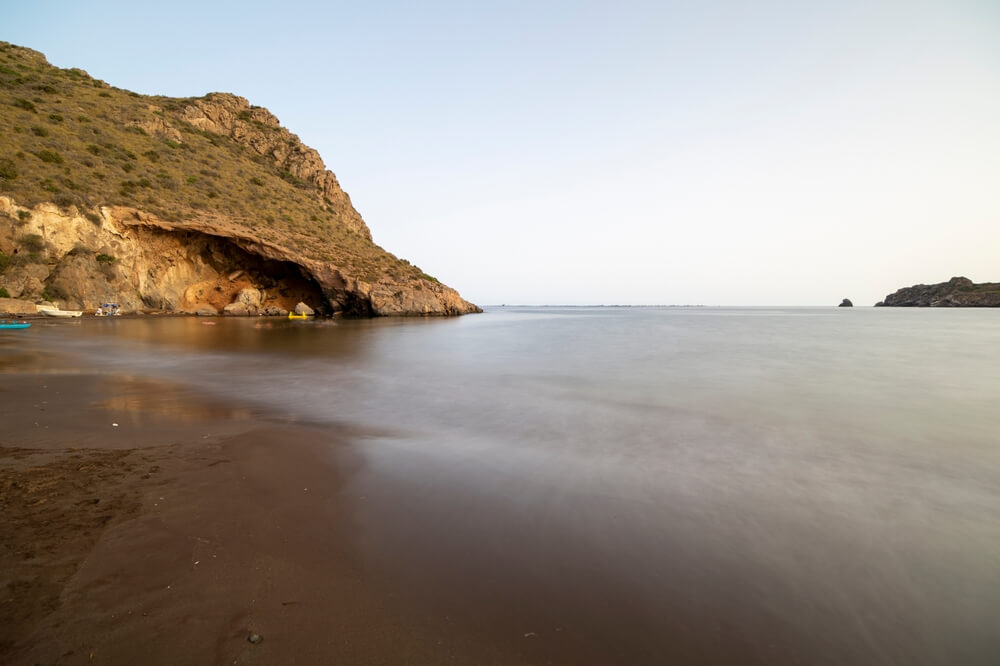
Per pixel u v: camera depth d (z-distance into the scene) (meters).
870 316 88.94
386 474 6.05
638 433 8.48
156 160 54.50
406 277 64.56
